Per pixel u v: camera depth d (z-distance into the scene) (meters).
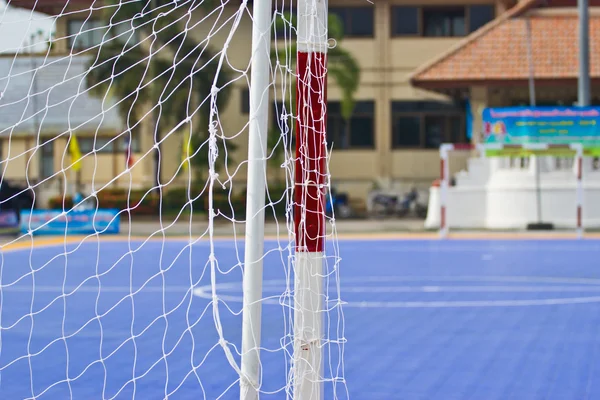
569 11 33.19
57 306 11.91
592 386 7.09
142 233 27.70
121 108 30.62
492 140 25.91
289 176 5.04
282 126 5.21
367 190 37.03
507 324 10.17
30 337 9.16
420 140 37.16
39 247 22.83
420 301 12.14
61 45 23.12
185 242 24.38
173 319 10.63
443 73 31.22
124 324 10.30
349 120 37.28
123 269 16.94
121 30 28.48
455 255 19.52
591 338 9.25
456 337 9.33
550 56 31.28
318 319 4.52
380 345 8.85
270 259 17.97
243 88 33.72
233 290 13.54
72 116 32.94
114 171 35.69
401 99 37.09
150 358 8.27
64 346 8.93
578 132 25.53
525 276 15.31
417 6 36.91
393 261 18.23
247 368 4.34
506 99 32.84
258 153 4.34
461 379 7.37
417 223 31.47
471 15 36.69
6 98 24.25
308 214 4.53
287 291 5.38
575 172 26.47
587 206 26.33
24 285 14.55
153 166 34.78
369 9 37.06
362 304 11.84
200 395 6.83
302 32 4.57
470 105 32.22
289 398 5.65
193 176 32.66
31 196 33.09
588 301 12.06
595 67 30.86
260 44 4.33
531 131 25.59
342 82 34.06
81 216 27.12
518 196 26.45
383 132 37.06
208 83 30.80
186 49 30.41
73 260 18.97
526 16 32.62
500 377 7.45
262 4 4.35
